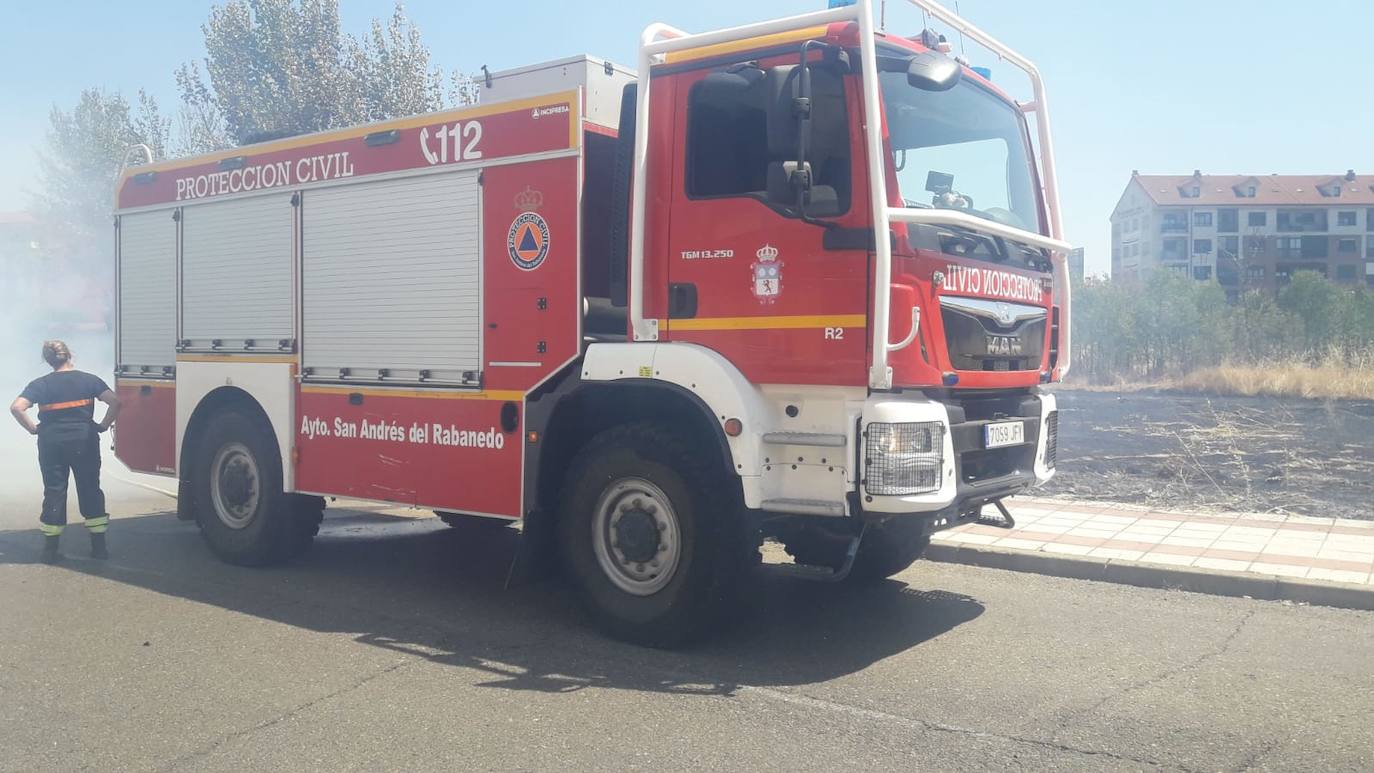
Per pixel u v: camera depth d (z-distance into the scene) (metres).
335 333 7.54
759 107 5.53
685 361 5.70
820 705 5.00
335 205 7.56
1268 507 9.73
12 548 8.89
